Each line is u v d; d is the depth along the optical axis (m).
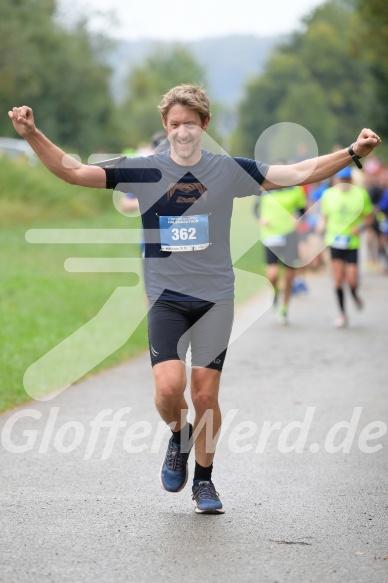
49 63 137.50
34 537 11.89
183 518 12.73
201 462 13.09
